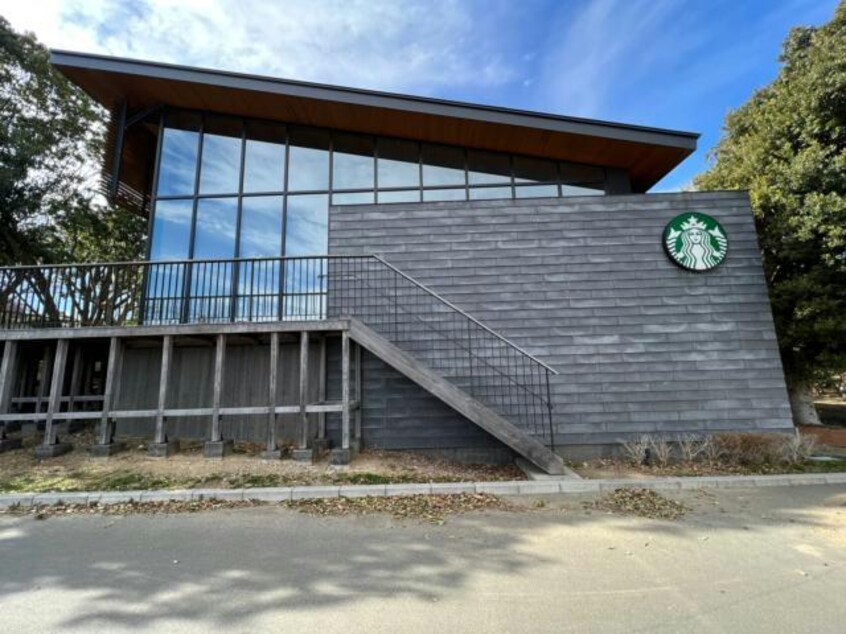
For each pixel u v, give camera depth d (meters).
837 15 9.34
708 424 7.38
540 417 7.50
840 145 8.88
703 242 7.85
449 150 10.12
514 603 2.92
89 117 15.01
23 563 3.60
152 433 8.28
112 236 17.14
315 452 6.99
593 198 8.11
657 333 7.68
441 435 7.57
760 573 3.33
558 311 7.81
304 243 9.57
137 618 2.75
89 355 8.95
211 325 7.05
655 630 2.58
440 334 7.81
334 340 8.00
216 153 9.85
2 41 12.77
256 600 2.97
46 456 6.72
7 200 12.70
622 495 5.34
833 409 14.11
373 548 3.87
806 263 8.81
